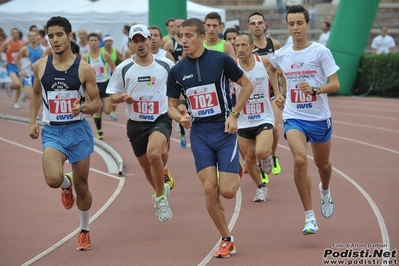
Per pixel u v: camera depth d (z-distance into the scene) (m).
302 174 11.71
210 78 11.08
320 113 12.36
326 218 13.22
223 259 10.98
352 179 17.28
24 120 30.83
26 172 19.33
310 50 12.35
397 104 36.03
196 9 48.16
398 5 66.06
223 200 15.30
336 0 63.28
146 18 48.25
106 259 11.20
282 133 26.28
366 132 26.00
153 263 10.90
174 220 13.68
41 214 14.41
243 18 63.59
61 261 11.15
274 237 12.21
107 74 25.11
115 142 24.41
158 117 13.87
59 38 11.23
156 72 13.80
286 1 64.56
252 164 15.05
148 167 14.45
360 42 41.22
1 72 43.62
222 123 11.16
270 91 16.80
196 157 11.16
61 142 11.46
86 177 11.64
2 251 11.76
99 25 48.62
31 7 50.16
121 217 14.05
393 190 15.85
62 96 11.47
